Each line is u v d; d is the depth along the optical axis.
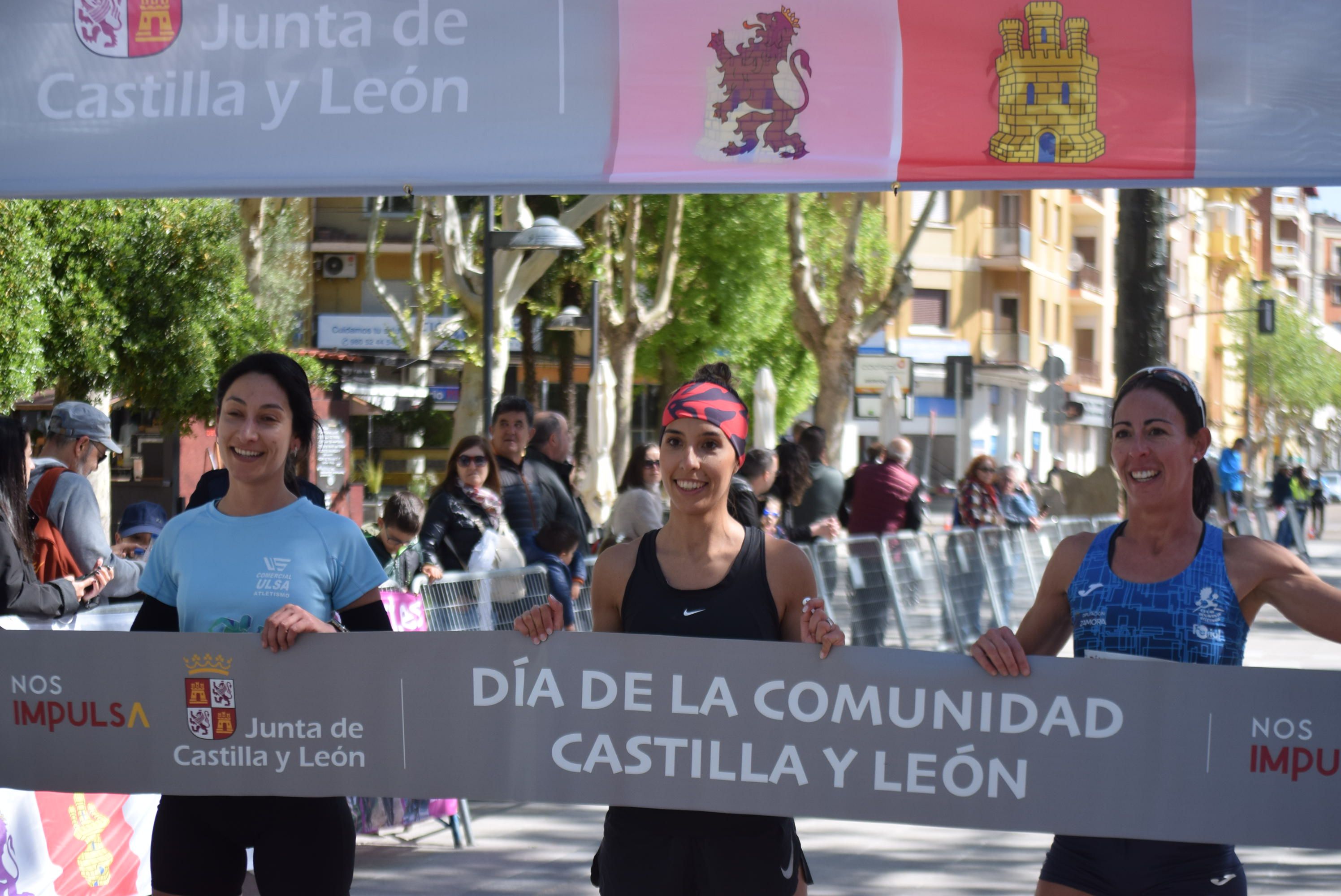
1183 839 3.37
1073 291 53.22
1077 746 3.42
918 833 6.77
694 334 28.88
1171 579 3.34
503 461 7.92
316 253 39.34
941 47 3.77
